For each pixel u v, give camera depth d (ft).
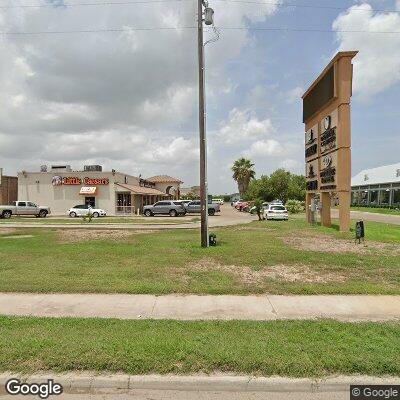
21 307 22.17
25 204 131.85
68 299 23.82
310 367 13.82
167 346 15.39
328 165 69.36
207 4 46.26
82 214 135.74
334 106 65.72
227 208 237.04
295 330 17.54
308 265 34.12
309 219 87.30
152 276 29.89
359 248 44.01
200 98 46.73
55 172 154.10
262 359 14.28
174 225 88.63
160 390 13.38
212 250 42.29
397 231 67.41
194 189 346.95
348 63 61.82
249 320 19.42
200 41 46.91
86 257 38.58
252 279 28.84
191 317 20.27
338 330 17.57
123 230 74.74
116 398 12.91
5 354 14.80
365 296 24.44
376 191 198.18
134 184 180.45
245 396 12.96
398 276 29.91
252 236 57.67
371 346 15.49
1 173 156.76
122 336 16.67
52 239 56.90
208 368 14.01
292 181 229.86
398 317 20.20
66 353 14.80
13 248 45.80
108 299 23.82
